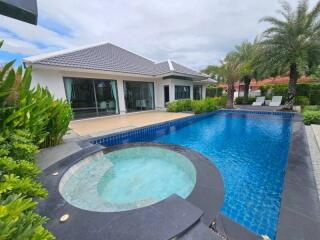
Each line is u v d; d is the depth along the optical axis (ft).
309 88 57.47
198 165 13.99
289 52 40.65
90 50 42.09
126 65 44.52
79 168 13.88
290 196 9.45
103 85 40.09
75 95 35.50
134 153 18.81
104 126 29.43
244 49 62.34
